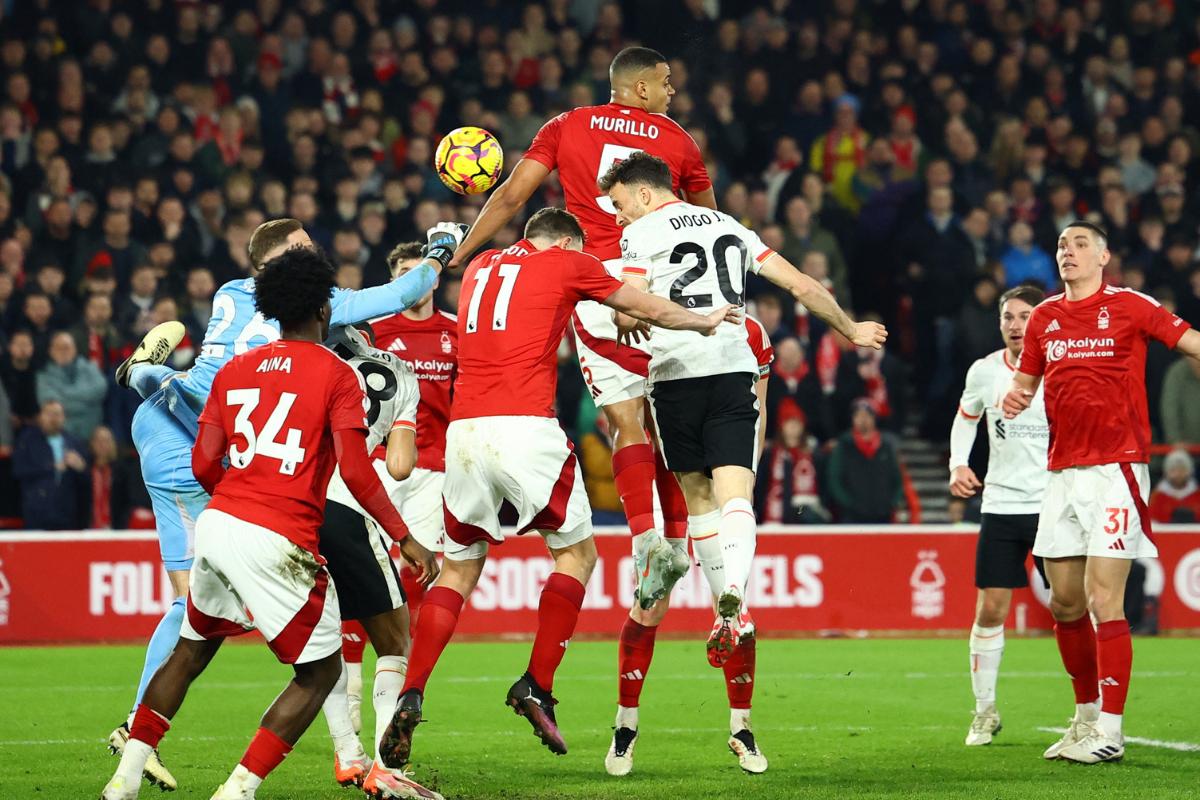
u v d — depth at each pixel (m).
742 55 59.66
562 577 19.91
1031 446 24.78
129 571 39.88
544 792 19.83
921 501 52.81
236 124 52.84
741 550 19.81
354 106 55.91
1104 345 22.42
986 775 21.20
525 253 19.92
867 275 54.28
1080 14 64.69
